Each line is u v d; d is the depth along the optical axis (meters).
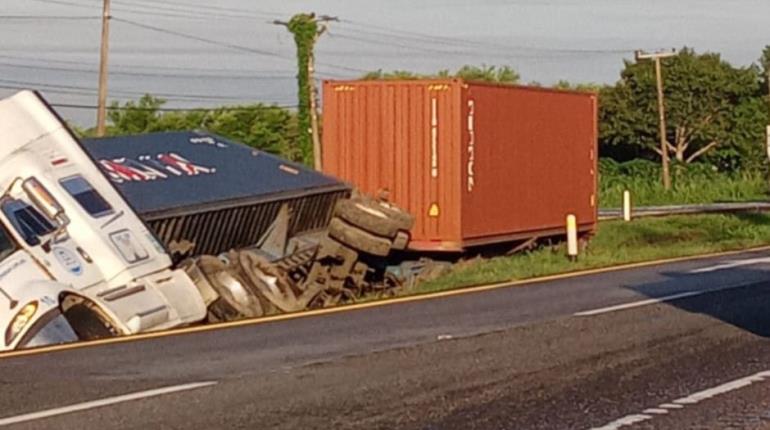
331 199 29.17
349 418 10.82
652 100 104.06
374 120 30.48
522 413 11.07
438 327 17.20
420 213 30.09
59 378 12.91
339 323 18.05
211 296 23.14
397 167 30.30
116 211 22.22
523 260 31.45
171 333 17.33
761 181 87.62
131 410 11.15
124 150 28.69
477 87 30.78
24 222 21.02
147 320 19.95
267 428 10.42
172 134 30.61
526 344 15.28
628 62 106.38
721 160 106.19
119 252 21.30
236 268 24.03
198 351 15.11
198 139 30.66
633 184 81.50
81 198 21.91
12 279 19.66
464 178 30.08
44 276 20.00
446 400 11.63
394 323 17.86
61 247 20.81
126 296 20.19
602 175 85.56
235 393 11.98
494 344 15.30
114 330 19.30
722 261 30.27
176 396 11.80
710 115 104.25
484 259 31.73
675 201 79.62
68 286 19.66
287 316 19.38
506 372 13.19
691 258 31.72
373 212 28.02
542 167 34.28
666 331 16.47
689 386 12.43
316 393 11.98
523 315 18.58
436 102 29.98
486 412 11.09
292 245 27.72
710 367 13.59
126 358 14.49
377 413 11.03
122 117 81.62
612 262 30.67
